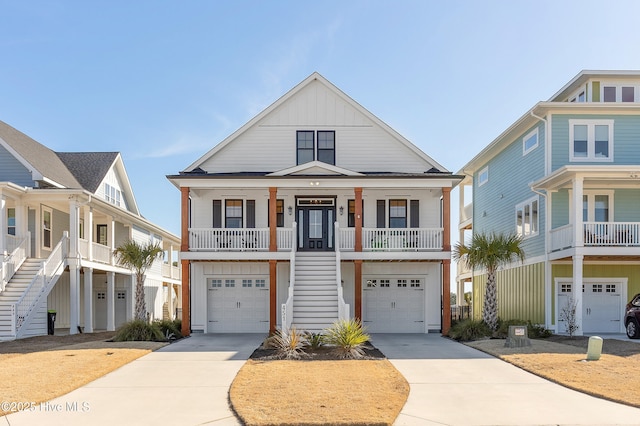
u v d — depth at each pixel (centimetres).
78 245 2330
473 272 3181
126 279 2970
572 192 2083
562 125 2256
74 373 1222
